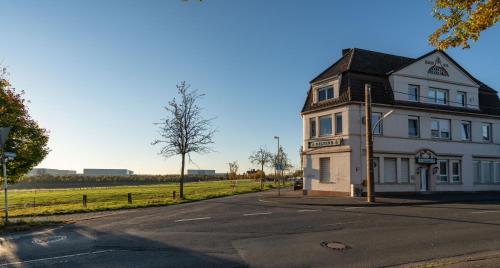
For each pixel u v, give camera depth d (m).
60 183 89.06
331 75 33.22
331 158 32.41
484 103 38.41
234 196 36.34
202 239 12.36
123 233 13.69
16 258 10.04
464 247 11.21
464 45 10.40
